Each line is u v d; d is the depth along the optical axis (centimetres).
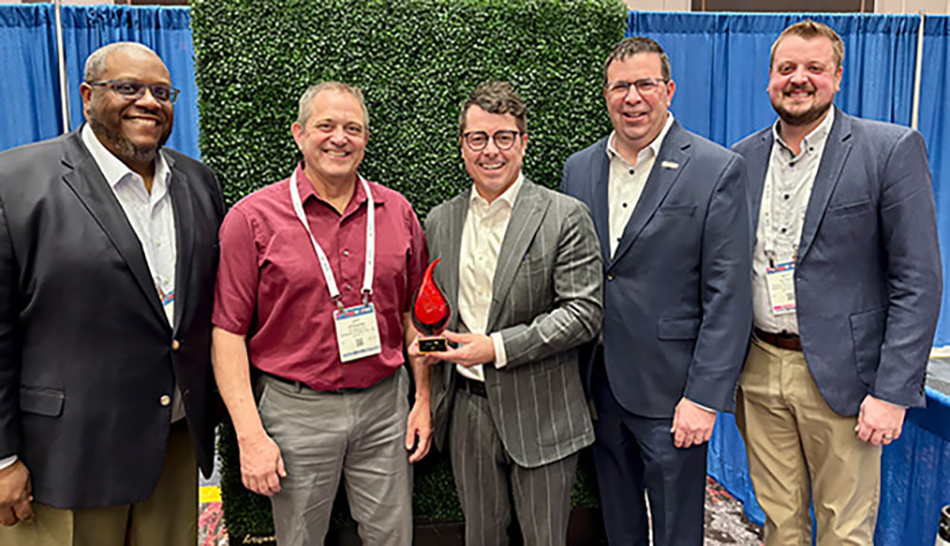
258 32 189
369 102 196
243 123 191
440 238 165
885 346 157
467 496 165
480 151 149
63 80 273
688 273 164
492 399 157
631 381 169
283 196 153
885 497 201
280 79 191
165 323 144
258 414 152
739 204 159
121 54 136
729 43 287
